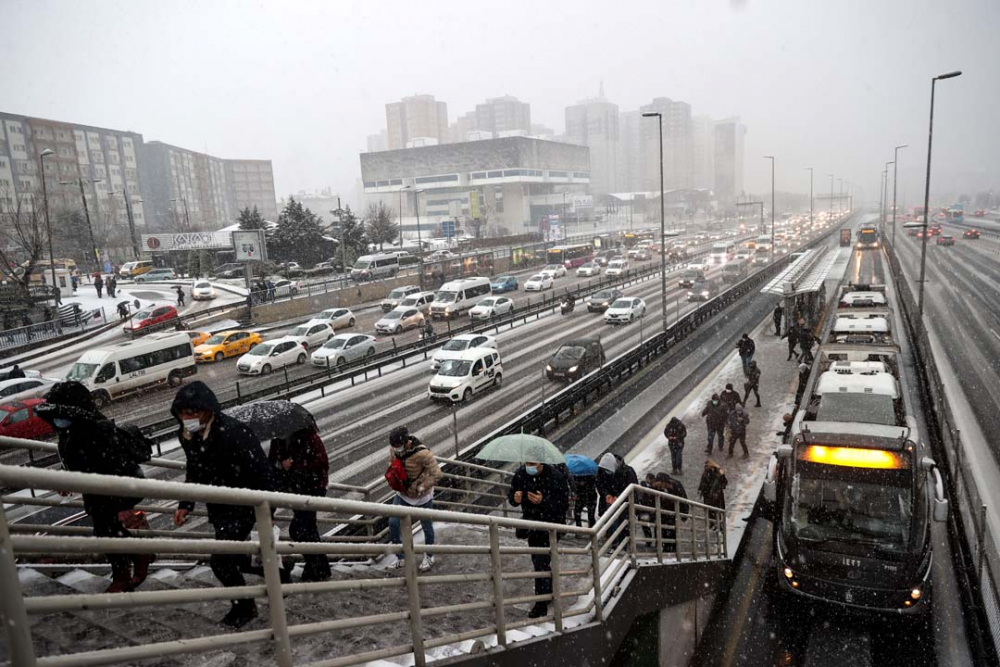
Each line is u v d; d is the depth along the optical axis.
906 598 9.00
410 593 3.78
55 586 3.96
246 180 176.12
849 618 9.82
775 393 22.42
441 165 144.62
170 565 4.96
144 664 3.21
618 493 9.80
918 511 9.33
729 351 29.77
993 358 26.22
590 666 5.91
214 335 34.84
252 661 3.45
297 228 70.62
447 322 41.69
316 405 24.06
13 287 42.38
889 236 100.62
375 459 17.89
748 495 14.23
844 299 24.28
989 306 38.56
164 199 132.75
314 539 5.15
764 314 39.75
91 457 3.81
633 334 35.88
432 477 6.42
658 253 90.62
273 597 2.77
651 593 7.55
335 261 67.94
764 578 11.10
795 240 102.50
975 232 88.38
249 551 2.69
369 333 40.53
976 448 16.52
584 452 17.69
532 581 6.69
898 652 8.98
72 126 103.31
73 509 13.94
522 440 6.19
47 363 33.00
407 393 25.25
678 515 8.88
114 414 23.88
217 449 3.82
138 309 46.31
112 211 101.50
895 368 15.69
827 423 10.66
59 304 42.12
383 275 61.19
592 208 160.75
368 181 153.50
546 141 149.00
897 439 9.81
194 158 150.75
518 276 70.12
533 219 152.38
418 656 3.82
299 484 5.17
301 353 31.88
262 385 27.12
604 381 23.62
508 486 9.92
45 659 1.86
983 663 8.56
